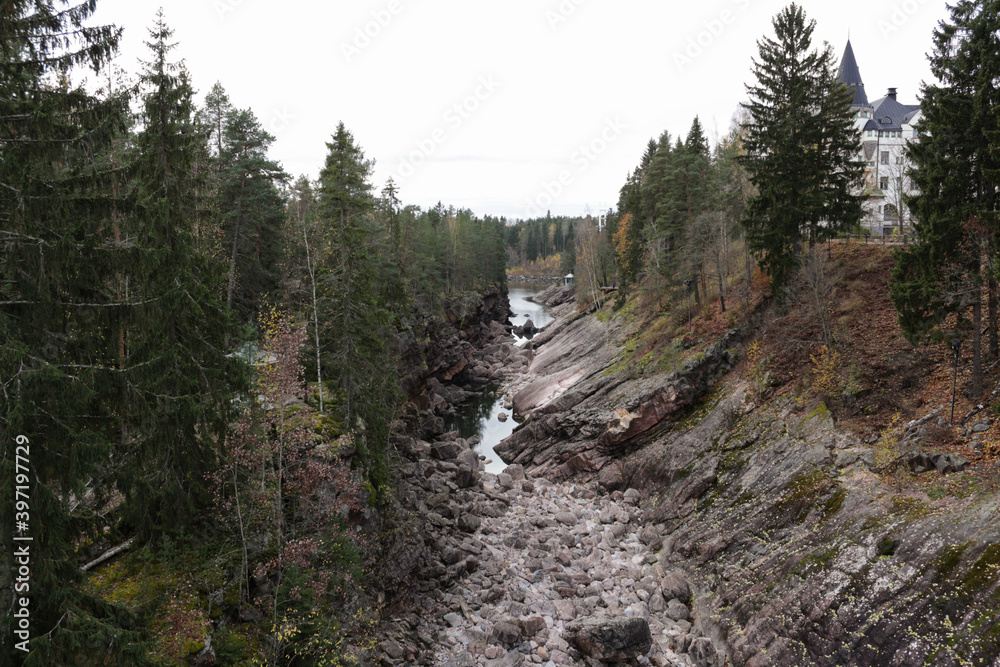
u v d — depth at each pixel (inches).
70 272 445.4
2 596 377.4
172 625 513.0
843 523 824.3
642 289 2076.8
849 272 1365.7
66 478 397.4
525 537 1166.3
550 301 5344.5
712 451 1244.5
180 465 598.5
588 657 805.9
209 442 637.9
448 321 2812.5
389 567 880.9
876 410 1005.8
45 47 432.1
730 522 1030.4
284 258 1486.2
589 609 927.7
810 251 1268.5
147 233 502.3
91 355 469.1
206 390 613.9
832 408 1072.2
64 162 458.6
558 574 1019.3
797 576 804.0
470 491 1365.7
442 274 3378.4
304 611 604.4
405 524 952.9
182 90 586.2
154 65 576.7
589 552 1121.4
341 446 829.8
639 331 2016.5
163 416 537.3
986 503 697.0
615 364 1862.7
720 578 941.2
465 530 1170.6
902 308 939.3
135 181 570.3
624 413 1489.9
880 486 843.4
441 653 809.5
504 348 3122.5
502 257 4411.9
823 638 702.5
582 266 3715.6
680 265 1790.1
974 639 586.2
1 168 392.8
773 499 984.9
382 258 1749.5
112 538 615.2
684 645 835.4
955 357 860.6
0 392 363.3
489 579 1010.1
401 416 1592.0
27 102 417.4
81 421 451.8
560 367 2417.6
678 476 1262.3
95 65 451.8
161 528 593.6
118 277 613.9
